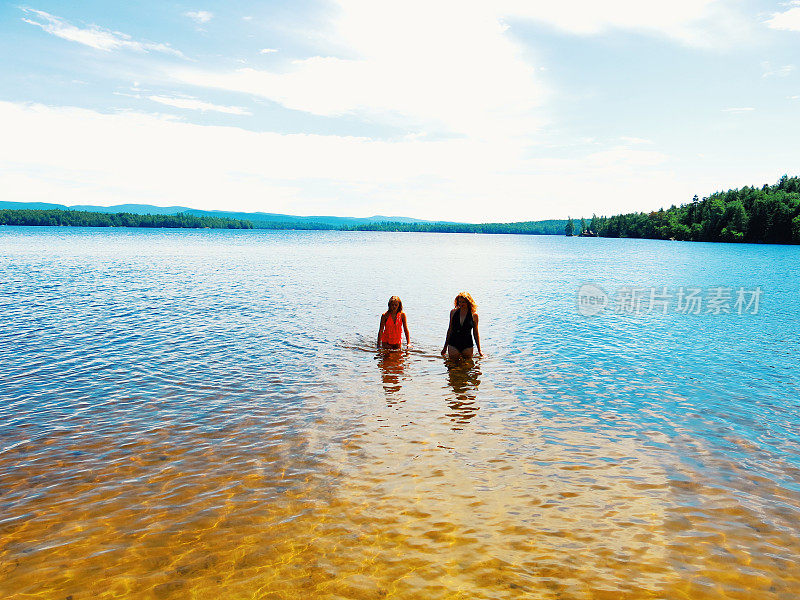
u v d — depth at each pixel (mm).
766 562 4910
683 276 44219
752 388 10711
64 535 5215
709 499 6117
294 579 4574
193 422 8367
